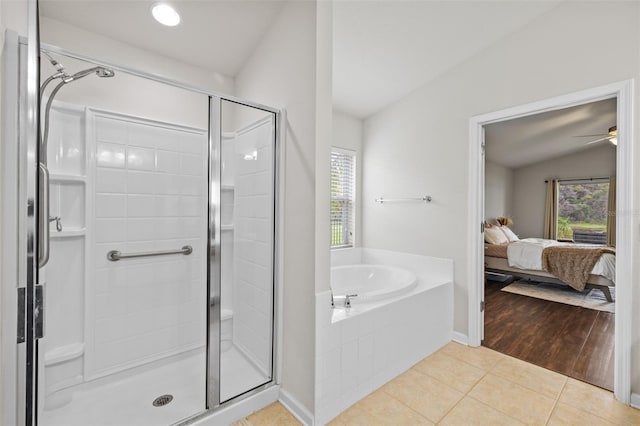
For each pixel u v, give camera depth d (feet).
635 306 5.90
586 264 13.05
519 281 16.43
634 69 5.95
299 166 5.79
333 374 5.63
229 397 5.65
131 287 6.50
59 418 5.17
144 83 6.95
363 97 10.35
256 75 7.22
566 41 6.86
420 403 6.03
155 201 6.81
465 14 7.08
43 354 5.16
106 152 6.17
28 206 2.67
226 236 7.50
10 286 2.78
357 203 11.77
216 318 5.49
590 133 14.40
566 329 9.78
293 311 5.88
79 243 5.88
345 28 7.36
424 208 9.75
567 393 6.34
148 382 6.26
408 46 8.05
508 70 7.79
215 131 5.55
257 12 6.31
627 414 5.68
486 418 5.60
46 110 4.18
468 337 8.58
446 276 9.09
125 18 6.13
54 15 5.87
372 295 6.93
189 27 6.52
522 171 23.25
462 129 8.75
